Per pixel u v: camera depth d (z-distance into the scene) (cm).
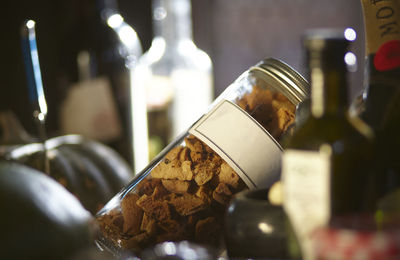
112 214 88
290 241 64
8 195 65
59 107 156
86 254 66
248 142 86
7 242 63
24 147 114
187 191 86
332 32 65
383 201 68
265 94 88
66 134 144
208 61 187
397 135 74
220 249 85
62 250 65
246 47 265
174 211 86
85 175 117
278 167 85
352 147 61
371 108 77
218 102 89
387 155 72
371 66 79
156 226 86
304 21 267
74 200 70
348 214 59
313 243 57
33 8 155
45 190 67
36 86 102
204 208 86
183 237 86
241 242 69
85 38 159
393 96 76
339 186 61
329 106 62
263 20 265
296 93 87
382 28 79
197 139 87
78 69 157
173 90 177
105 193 119
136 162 164
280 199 68
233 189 85
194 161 87
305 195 62
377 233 55
